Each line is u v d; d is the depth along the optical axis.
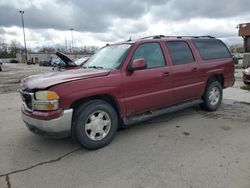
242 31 24.98
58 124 3.72
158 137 4.59
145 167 3.49
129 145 4.27
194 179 3.13
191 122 5.42
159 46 5.05
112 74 4.24
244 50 25.28
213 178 3.14
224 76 6.43
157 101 4.91
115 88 4.23
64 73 4.38
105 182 3.15
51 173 3.42
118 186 3.05
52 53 83.81
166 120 5.59
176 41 5.43
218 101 6.37
